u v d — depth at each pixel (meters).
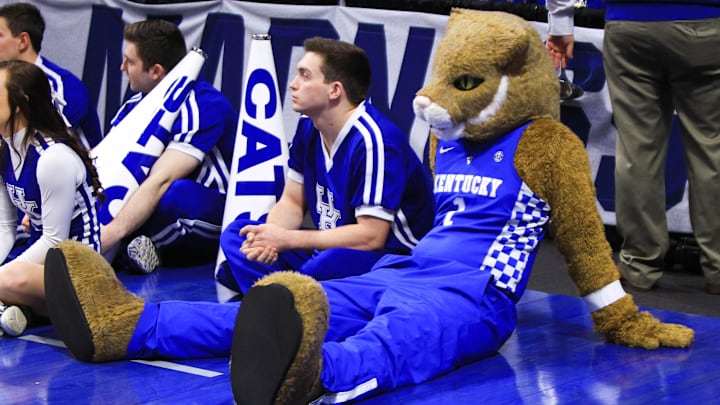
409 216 3.92
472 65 3.27
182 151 4.80
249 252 3.87
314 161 4.08
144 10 6.39
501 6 5.26
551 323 3.84
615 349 3.45
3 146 3.56
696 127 4.29
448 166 3.55
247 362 2.62
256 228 3.88
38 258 3.55
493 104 3.32
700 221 4.35
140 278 4.64
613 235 5.26
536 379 3.12
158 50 4.88
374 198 3.76
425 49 5.46
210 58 6.17
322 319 2.60
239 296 4.27
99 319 3.17
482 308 3.24
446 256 3.35
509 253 3.34
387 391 2.96
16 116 3.45
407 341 3.00
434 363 3.07
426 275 3.29
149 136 4.80
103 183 4.70
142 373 3.13
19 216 4.05
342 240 3.79
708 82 4.20
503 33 3.27
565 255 3.44
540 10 5.20
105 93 6.59
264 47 4.65
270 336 2.58
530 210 3.35
